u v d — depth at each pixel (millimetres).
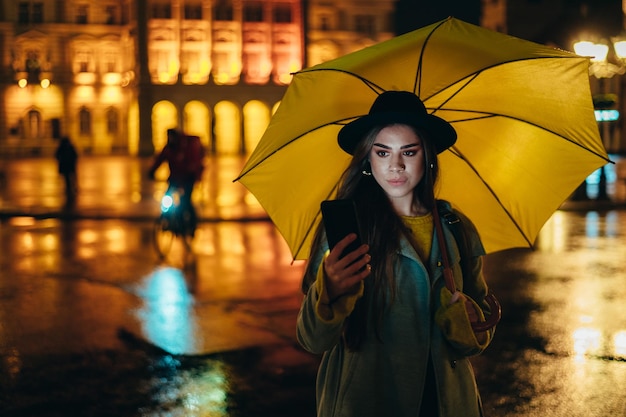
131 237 17891
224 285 11828
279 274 12828
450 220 3100
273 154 3100
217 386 6953
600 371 7246
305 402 6531
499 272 12555
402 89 3141
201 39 84125
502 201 3340
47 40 81250
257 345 8281
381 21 88500
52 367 7535
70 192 27469
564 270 12688
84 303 10516
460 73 3021
